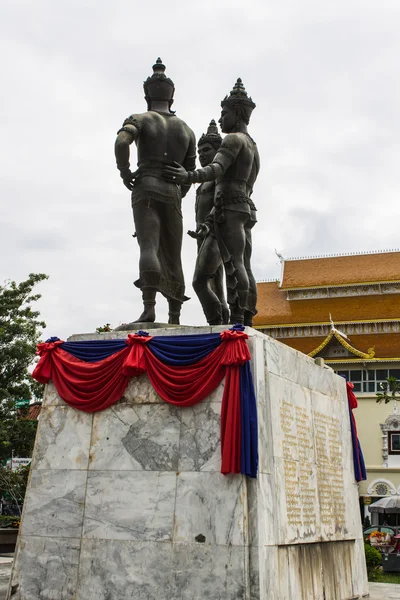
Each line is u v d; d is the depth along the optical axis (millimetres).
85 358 7902
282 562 7219
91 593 7043
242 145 8977
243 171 9102
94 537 7234
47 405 7961
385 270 44469
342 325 42406
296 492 7961
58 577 7215
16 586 7336
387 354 39781
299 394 8633
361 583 9711
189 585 6711
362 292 44219
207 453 7074
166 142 8648
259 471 7016
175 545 6895
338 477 9586
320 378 9570
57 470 7641
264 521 6898
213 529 6809
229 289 9023
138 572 6941
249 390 7094
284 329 43594
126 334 8016
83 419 7723
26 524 7539
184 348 7402
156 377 7426
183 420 7277
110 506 7285
